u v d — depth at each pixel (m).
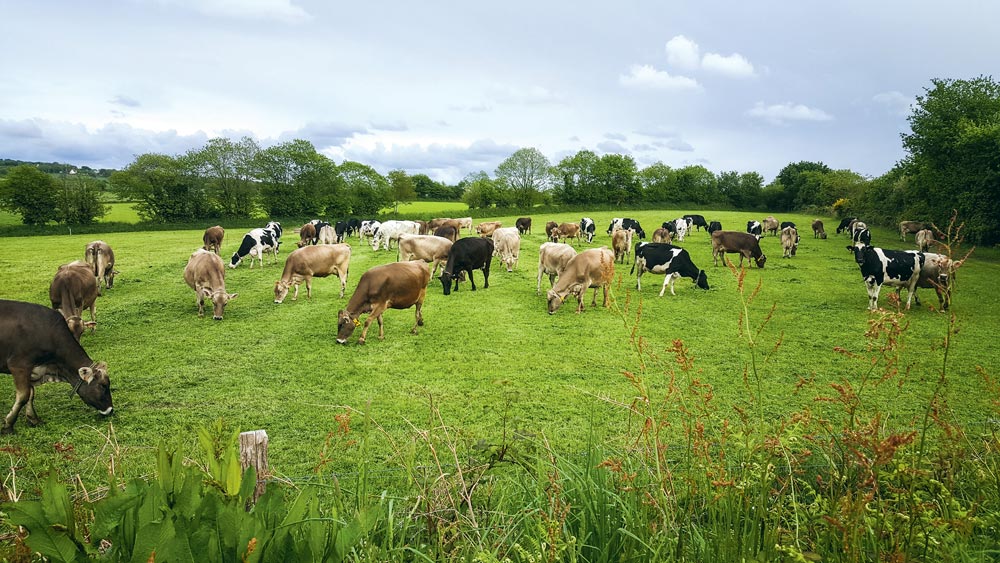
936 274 15.18
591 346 11.42
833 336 12.43
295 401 8.28
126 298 15.81
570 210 75.81
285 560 2.15
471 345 11.45
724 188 94.62
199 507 2.13
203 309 13.89
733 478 2.69
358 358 10.52
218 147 61.25
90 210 51.22
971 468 3.40
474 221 60.09
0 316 7.09
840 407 7.86
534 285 18.92
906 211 40.66
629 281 20.23
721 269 23.50
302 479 4.70
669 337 12.26
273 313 14.34
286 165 64.88
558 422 7.42
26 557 2.29
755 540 2.51
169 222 54.28
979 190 30.98
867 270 15.45
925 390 8.63
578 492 3.24
